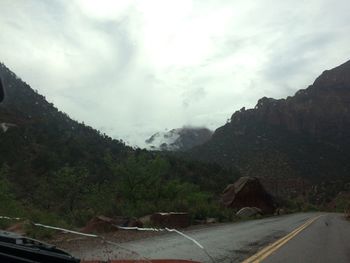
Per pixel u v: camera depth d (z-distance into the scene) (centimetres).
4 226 1351
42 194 3716
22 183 6141
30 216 1590
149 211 2733
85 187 3734
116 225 1811
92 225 1706
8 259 280
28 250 290
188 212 2962
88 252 966
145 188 3591
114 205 2573
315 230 2506
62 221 1748
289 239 1789
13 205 1694
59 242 1234
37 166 8756
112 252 897
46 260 300
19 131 11875
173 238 1568
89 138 15162
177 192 3816
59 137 12900
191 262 538
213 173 11519
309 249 1429
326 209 13075
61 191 3688
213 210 3594
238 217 4131
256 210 5722
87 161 10100
